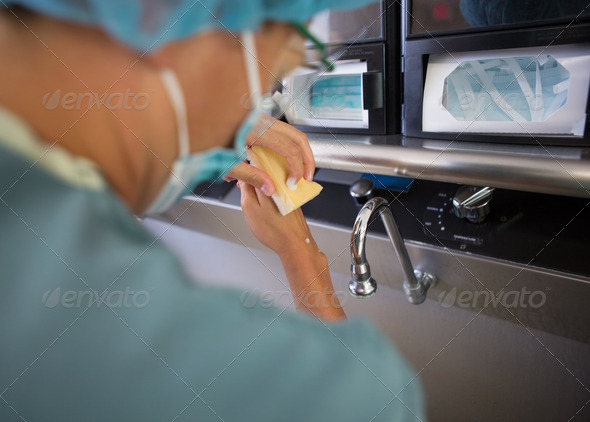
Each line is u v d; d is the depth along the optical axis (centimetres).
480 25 68
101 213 23
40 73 20
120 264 24
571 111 66
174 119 23
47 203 22
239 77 25
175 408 29
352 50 77
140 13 20
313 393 32
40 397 26
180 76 22
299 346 33
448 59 73
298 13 26
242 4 23
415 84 76
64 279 24
